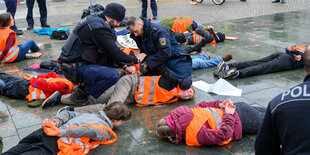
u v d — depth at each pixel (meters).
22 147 2.69
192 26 7.37
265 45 6.77
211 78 5.00
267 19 9.54
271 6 11.86
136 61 3.92
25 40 7.52
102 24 3.54
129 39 6.13
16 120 3.70
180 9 11.74
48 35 8.01
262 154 1.75
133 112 3.86
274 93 4.36
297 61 5.23
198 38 6.98
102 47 3.59
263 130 1.71
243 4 12.59
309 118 1.47
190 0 14.02
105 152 3.02
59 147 2.79
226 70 4.96
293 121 1.51
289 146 1.53
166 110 3.91
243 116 3.18
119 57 3.71
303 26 8.45
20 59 5.93
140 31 3.87
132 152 3.02
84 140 2.94
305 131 1.47
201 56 5.71
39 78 4.29
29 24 8.79
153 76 3.99
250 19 9.62
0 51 5.55
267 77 4.98
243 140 3.20
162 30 3.89
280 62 5.12
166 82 3.98
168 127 3.03
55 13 11.37
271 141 1.69
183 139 3.17
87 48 3.58
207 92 4.46
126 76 3.93
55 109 3.97
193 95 4.23
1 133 3.42
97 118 3.06
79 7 12.85
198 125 3.00
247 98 4.21
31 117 3.77
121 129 3.47
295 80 4.83
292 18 9.55
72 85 4.14
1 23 5.48
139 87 3.92
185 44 7.03
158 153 3.00
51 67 5.37
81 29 3.52
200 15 10.47
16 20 10.09
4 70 5.43
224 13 10.74
